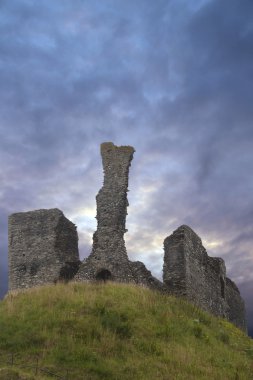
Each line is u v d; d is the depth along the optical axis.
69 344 32.28
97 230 49.47
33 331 33.75
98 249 48.94
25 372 28.89
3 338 33.25
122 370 30.50
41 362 30.36
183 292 45.09
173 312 39.56
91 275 48.34
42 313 36.56
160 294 42.59
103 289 41.34
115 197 49.84
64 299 38.62
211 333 39.00
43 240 49.97
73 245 50.88
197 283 47.59
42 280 49.09
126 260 48.31
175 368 31.64
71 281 47.12
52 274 48.94
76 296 39.25
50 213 50.41
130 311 37.50
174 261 45.97
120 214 49.44
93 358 31.11
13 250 50.62
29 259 49.97
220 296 52.50
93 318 35.66
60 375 29.08
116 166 50.56
